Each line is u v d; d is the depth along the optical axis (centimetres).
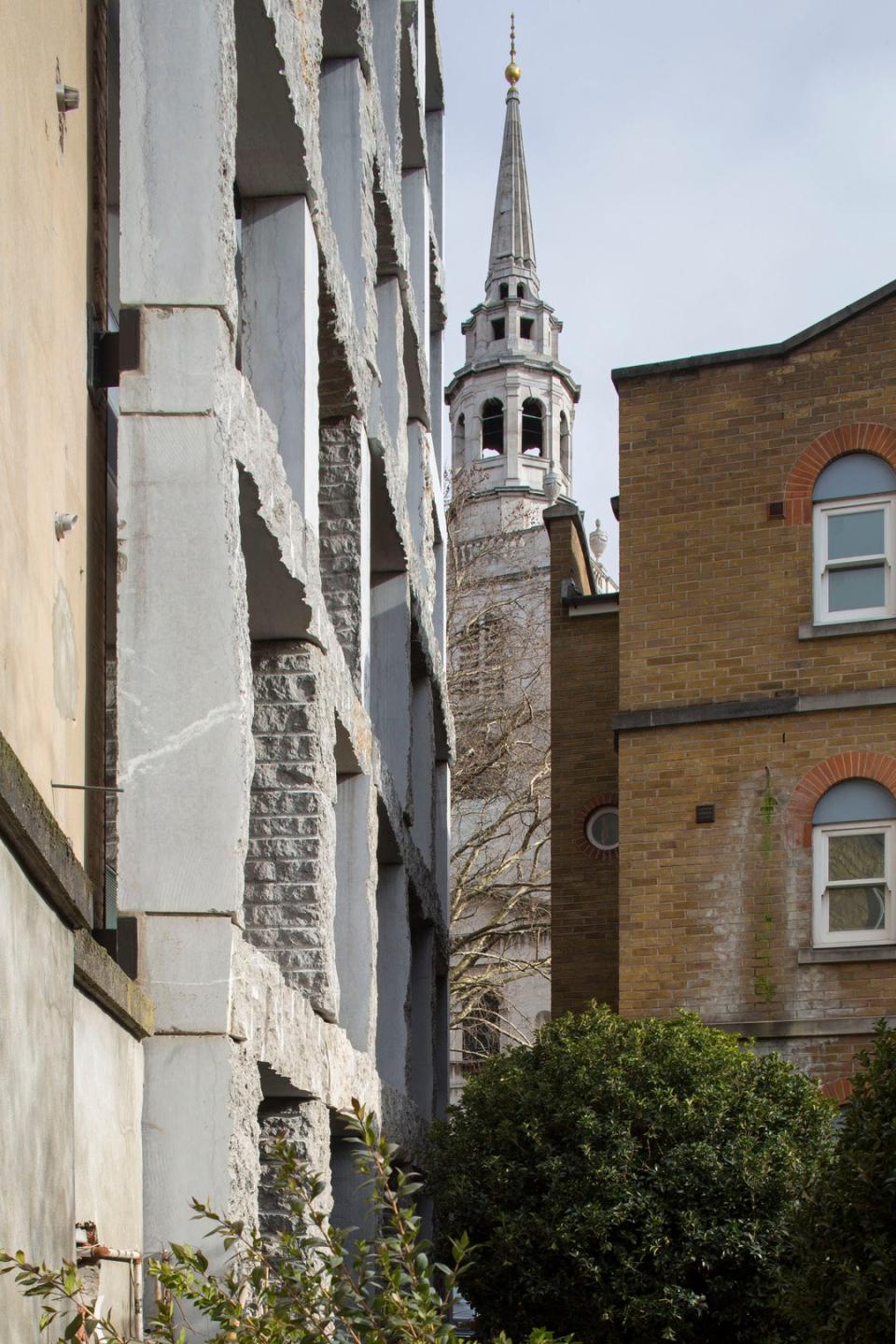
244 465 1059
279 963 1291
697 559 2114
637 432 2161
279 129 1256
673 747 2083
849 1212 1161
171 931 973
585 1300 1603
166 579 998
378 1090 1650
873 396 2089
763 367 2131
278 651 1304
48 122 883
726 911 2030
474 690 3716
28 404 816
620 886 2061
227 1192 948
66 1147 641
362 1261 723
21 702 796
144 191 1031
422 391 2462
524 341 7944
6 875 541
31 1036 579
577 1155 1644
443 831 2723
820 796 2031
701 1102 1652
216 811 980
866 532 2077
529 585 4244
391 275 2083
